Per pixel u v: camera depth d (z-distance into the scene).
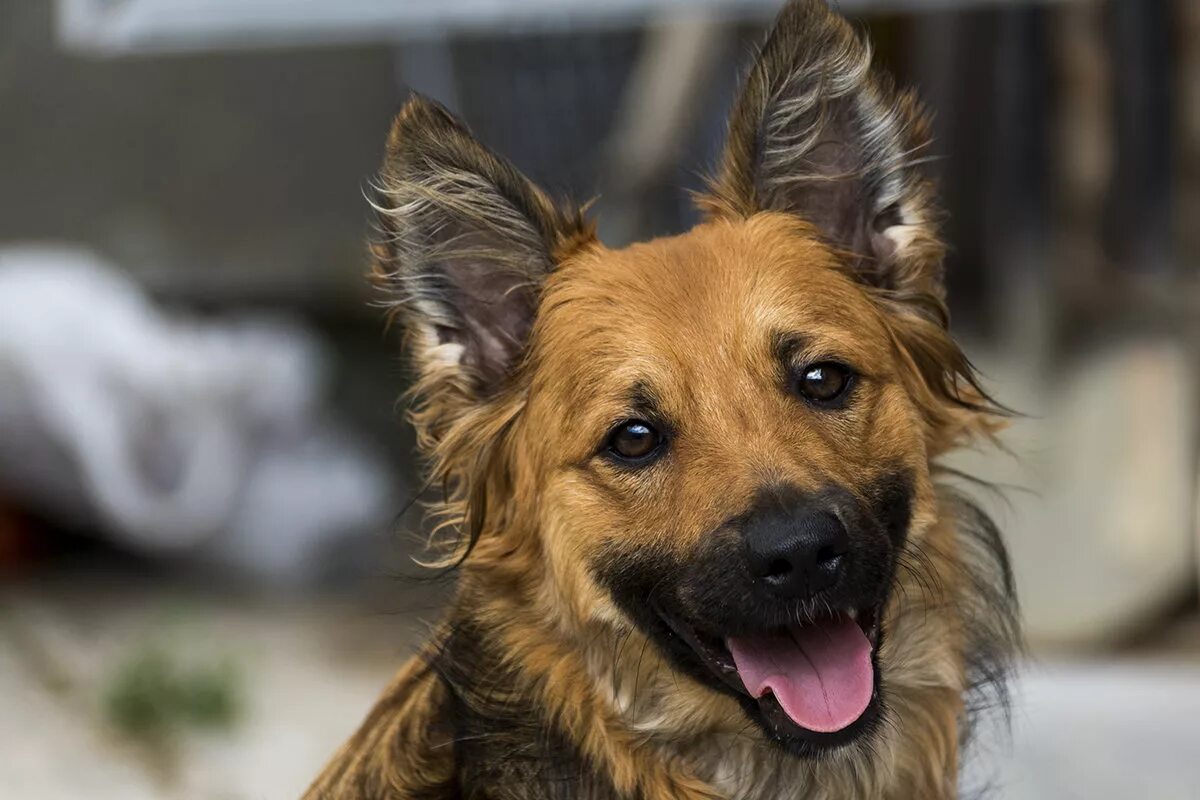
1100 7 1.71
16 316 1.66
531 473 1.01
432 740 1.00
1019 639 1.06
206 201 2.11
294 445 1.90
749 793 1.01
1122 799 1.29
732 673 0.98
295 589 1.83
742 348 0.99
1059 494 1.72
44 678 1.55
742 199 1.03
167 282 2.12
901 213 1.01
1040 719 1.37
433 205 1.00
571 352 1.00
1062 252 1.83
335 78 2.07
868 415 0.99
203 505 1.75
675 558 0.97
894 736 1.00
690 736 1.01
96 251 2.12
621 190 1.67
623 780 1.00
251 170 2.10
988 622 1.04
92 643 1.65
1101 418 1.75
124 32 1.30
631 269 1.01
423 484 1.07
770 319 0.99
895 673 1.00
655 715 1.00
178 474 1.75
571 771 1.00
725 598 0.96
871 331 1.00
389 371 2.08
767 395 0.98
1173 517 1.70
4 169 2.10
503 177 1.01
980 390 1.04
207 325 2.05
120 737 1.44
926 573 1.00
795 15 1.01
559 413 1.00
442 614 1.04
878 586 0.96
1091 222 1.81
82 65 2.07
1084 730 1.35
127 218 2.12
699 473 0.97
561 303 1.01
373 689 1.54
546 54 1.71
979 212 1.88
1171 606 1.70
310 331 2.11
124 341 1.70
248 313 2.13
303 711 1.48
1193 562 1.71
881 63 1.04
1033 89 1.75
